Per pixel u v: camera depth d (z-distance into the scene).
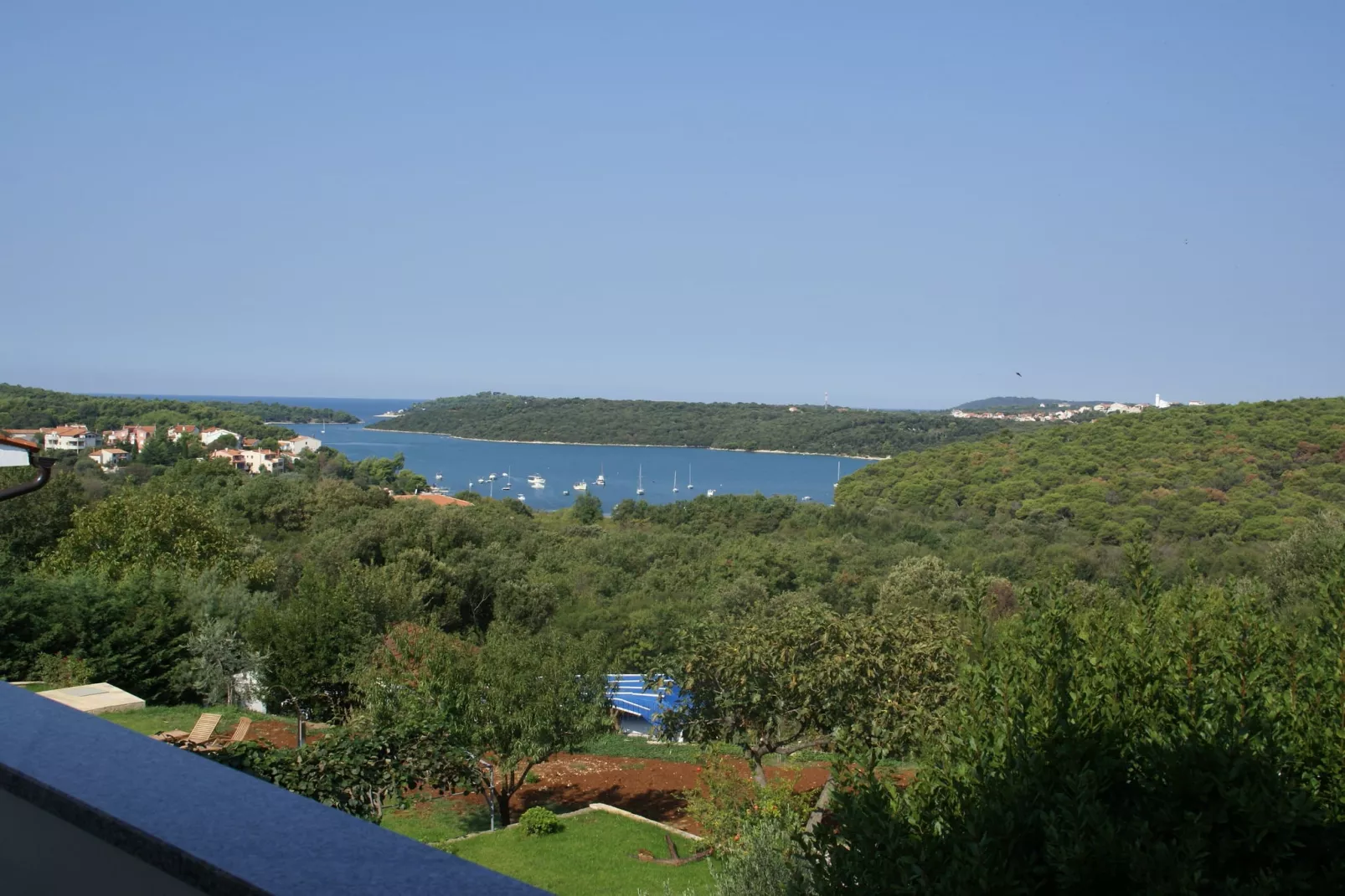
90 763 1.69
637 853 12.12
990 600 6.02
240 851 1.31
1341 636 5.04
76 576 21.36
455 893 1.18
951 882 3.70
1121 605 6.18
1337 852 3.95
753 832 7.79
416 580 35.84
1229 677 4.86
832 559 51.19
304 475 82.06
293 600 20.59
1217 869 3.88
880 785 4.40
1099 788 4.20
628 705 24.09
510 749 13.39
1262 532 40.34
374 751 10.21
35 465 9.58
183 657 20.53
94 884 1.55
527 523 63.81
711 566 49.56
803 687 11.52
